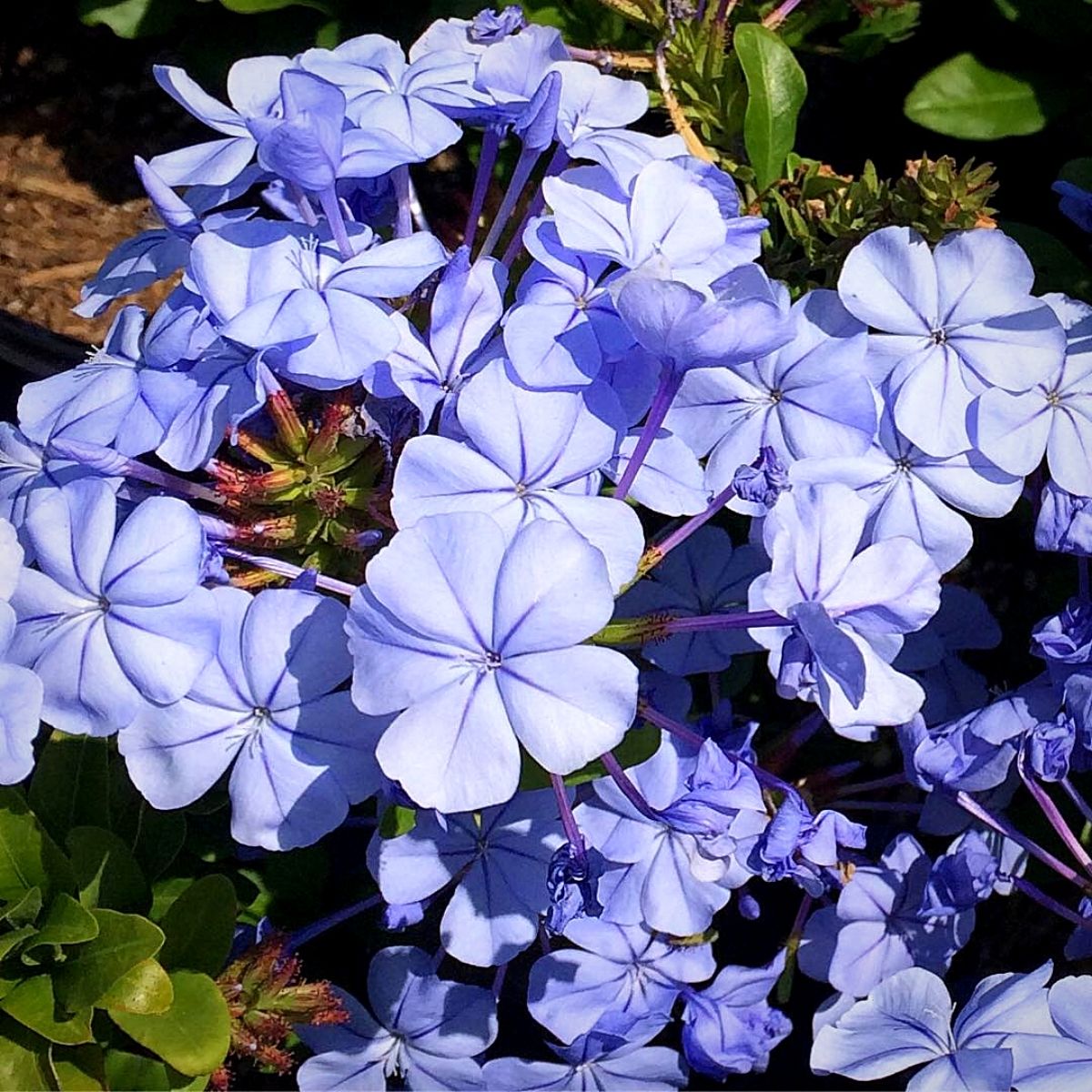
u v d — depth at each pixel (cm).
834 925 31
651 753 28
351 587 28
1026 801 32
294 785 28
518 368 27
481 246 31
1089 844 32
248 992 29
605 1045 30
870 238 29
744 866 30
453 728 26
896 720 27
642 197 28
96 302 30
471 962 29
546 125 28
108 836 29
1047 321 29
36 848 29
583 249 28
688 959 30
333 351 27
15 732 27
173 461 28
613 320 28
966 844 30
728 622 27
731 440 29
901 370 29
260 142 27
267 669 27
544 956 30
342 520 28
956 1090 28
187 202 29
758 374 29
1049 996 29
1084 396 30
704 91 33
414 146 28
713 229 28
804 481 29
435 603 26
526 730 26
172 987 28
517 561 26
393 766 26
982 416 29
